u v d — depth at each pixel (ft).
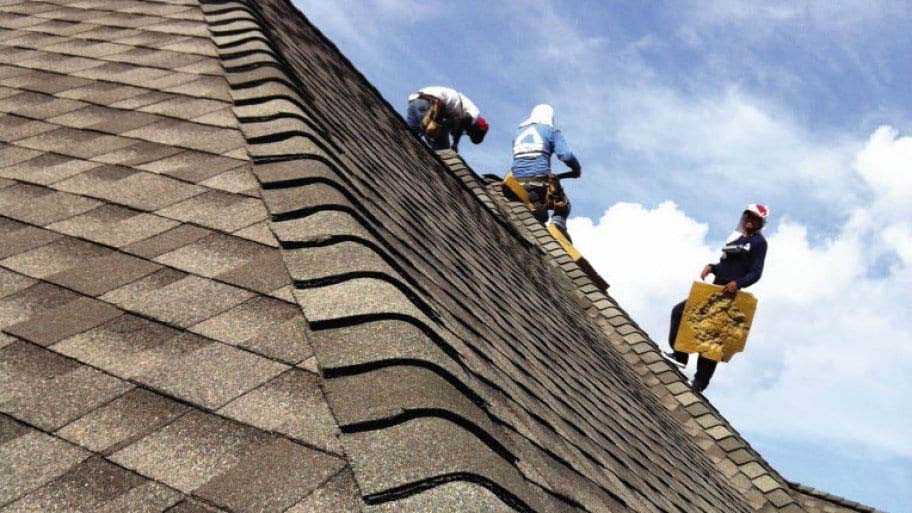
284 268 8.60
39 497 5.66
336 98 21.47
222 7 20.48
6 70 17.69
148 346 7.54
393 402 6.21
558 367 17.10
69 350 7.61
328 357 6.90
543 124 40.40
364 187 13.25
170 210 10.44
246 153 11.91
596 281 39.01
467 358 9.09
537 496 6.72
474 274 17.03
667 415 29.35
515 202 39.96
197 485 5.60
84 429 6.39
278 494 5.38
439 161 31.35
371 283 8.09
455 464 5.60
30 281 9.12
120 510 5.45
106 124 13.92
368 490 5.28
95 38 19.35
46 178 12.01
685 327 32.81
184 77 15.80
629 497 11.22
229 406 6.48
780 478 29.22
